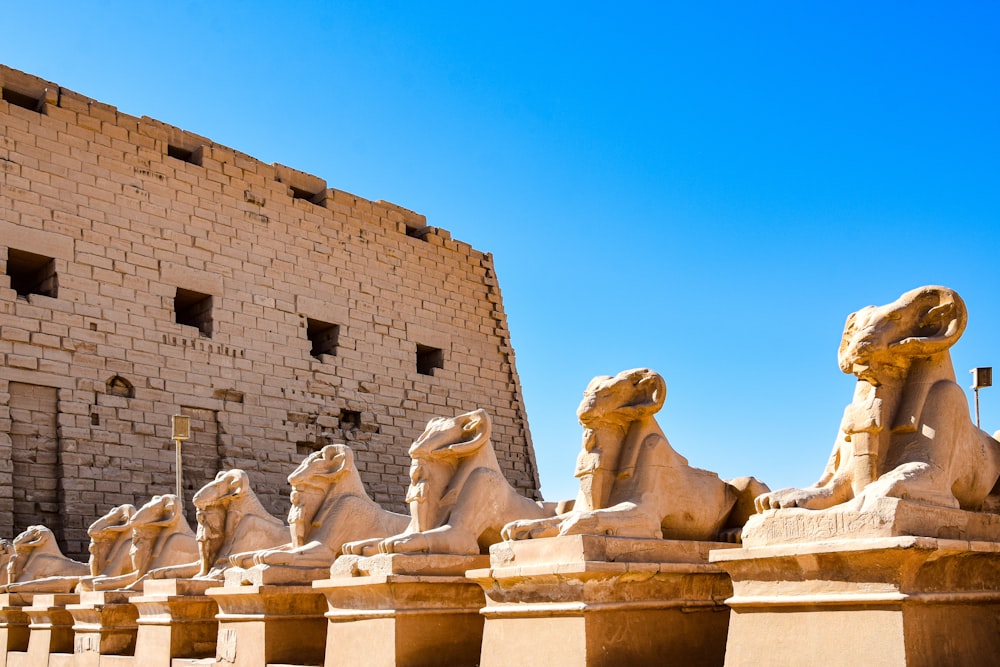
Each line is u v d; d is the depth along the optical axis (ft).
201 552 41.70
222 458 80.33
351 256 94.94
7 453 69.05
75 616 47.34
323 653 36.32
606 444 28.84
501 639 27.73
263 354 85.46
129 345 77.36
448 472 33.45
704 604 27.73
